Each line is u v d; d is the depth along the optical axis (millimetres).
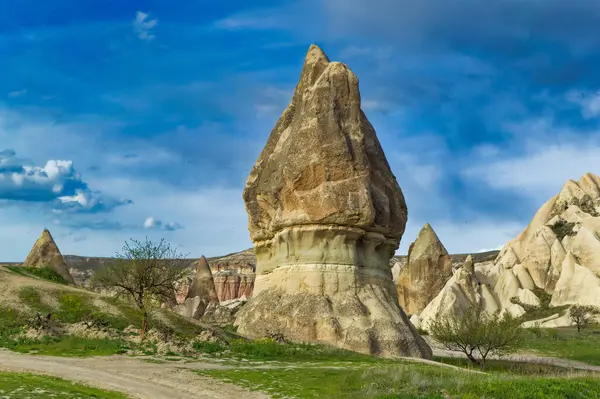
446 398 19859
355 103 44594
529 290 99188
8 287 39875
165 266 39844
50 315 34125
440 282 95938
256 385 22172
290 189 43594
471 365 40969
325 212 42219
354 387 21766
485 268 116562
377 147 47688
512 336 40688
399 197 47469
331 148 42719
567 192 125875
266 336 37406
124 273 39219
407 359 36500
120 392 20047
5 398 17375
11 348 28375
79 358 26344
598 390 21828
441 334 42344
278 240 44969
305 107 45188
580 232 104250
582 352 55938
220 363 27312
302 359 31531
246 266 138500
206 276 91062
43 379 21203
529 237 116688
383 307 41656
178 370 24547
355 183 42688
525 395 20297
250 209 49438
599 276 97625
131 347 29656
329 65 45562
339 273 42281
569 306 91000
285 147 46594
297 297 41719
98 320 36062
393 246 46719
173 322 39500
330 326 39312
